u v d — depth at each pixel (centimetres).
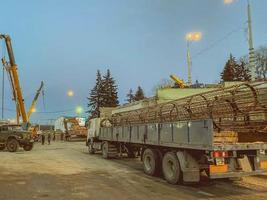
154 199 931
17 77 4166
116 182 1223
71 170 1577
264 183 1191
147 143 1406
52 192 1031
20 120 4231
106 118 2286
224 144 970
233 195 987
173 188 1100
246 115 985
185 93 2175
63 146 4088
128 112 1858
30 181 1247
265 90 927
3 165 1788
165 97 2172
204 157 1069
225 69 6181
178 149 1184
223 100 1011
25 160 2092
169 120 1305
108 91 7806
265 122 994
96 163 1906
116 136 1919
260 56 5784
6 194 1001
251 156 1009
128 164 1856
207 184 1172
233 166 982
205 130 978
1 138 2972
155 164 1361
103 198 943
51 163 1902
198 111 1118
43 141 4588
